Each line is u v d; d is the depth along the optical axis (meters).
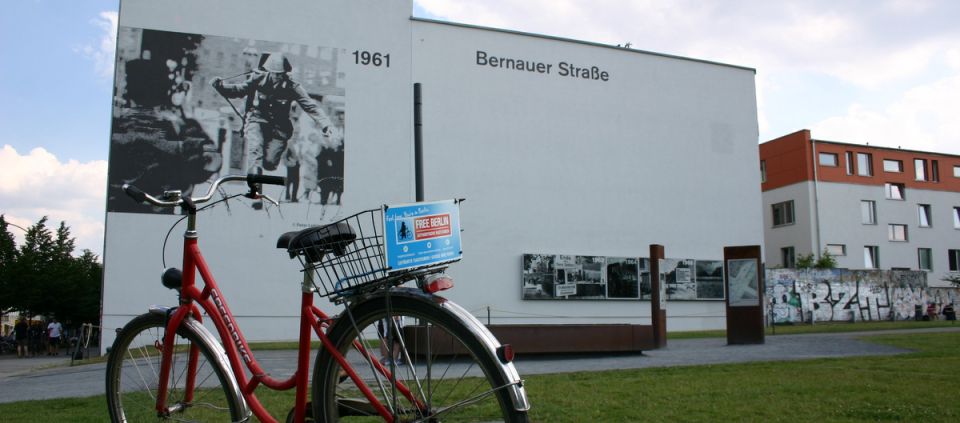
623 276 29.89
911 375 7.69
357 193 26.56
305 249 2.95
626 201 30.64
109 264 23.61
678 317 30.81
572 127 30.22
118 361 3.74
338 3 27.30
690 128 32.31
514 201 28.83
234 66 25.67
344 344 2.89
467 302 27.61
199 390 3.42
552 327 11.75
